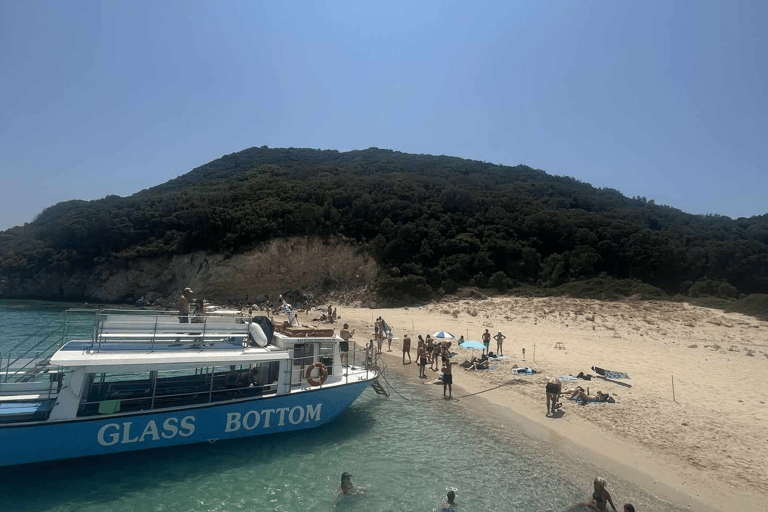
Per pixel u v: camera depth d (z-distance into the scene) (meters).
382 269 54.97
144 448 10.89
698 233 64.19
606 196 87.81
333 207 63.03
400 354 26.61
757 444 12.68
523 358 23.55
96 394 11.39
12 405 10.34
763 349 26.20
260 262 58.44
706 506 9.62
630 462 11.73
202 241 62.25
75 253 66.31
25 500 9.46
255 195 68.81
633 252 53.00
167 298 59.62
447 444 12.97
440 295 49.81
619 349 25.72
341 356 14.75
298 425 12.88
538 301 45.31
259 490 10.12
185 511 9.24
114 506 9.37
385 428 14.18
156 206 68.88
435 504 9.70
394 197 64.50
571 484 10.66
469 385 19.25
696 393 17.33
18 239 74.69
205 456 11.48
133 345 11.84
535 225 57.91
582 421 14.63
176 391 12.30
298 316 44.12
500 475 11.08
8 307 51.72
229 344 13.07
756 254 51.91
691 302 43.25
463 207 63.00
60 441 10.08
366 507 9.53
